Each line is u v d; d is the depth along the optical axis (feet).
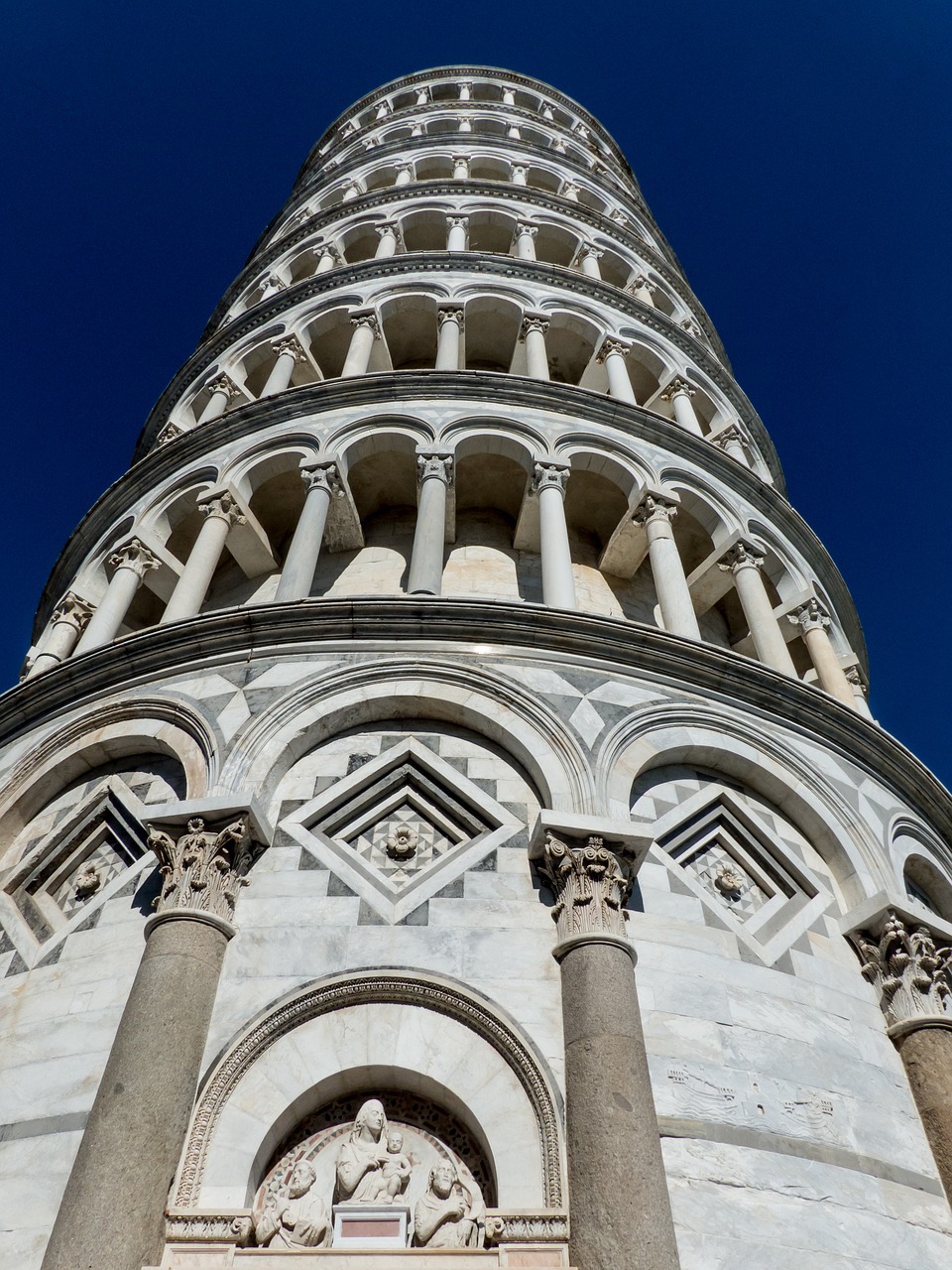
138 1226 22.62
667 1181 25.05
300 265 81.15
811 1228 25.53
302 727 35.14
